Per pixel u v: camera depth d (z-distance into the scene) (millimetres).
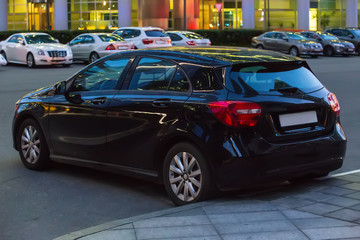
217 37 45188
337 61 31188
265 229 4629
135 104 6074
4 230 5141
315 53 35406
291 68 5992
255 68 5676
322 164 5824
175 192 5738
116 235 4551
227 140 5297
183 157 5625
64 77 21062
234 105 5305
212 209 5223
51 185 6723
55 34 40594
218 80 5516
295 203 5418
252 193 5938
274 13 59781
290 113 5594
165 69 6020
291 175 5602
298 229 4605
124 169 6293
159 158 5902
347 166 7387
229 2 58469
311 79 6082
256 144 5316
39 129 7359
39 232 5086
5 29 57156
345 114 11961
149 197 6203
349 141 9133
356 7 60250
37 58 26484
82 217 5516
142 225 4793
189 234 4555
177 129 5602
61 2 53625
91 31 41469
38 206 5887
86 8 57625
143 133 5980
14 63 30172
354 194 5738
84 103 6668
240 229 4648
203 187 5465
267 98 5461
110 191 6453
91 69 6883
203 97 5520
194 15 55938
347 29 40125
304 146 5605
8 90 16719
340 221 4773
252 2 55469
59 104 7000
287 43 36031
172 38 33062
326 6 62000
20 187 6645
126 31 30344
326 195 5727
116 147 6324
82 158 6809
